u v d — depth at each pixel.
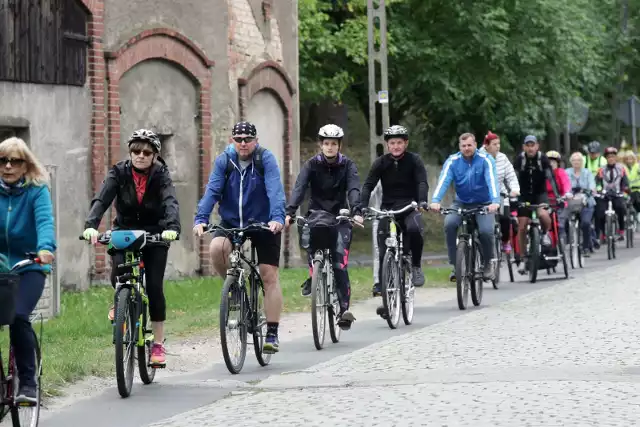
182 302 34.25
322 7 62.62
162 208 21.16
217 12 45.53
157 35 42.16
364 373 21.55
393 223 29.56
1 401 16.19
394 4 64.06
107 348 25.38
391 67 64.94
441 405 17.81
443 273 44.56
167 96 43.16
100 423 17.92
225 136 46.00
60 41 37.72
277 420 17.19
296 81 51.97
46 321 29.33
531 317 29.52
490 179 33.31
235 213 23.20
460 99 64.31
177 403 19.52
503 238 40.78
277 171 23.09
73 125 38.44
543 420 16.34
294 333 28.80
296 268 49.91
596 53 76.81
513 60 67.19
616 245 63.72
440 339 25.92
